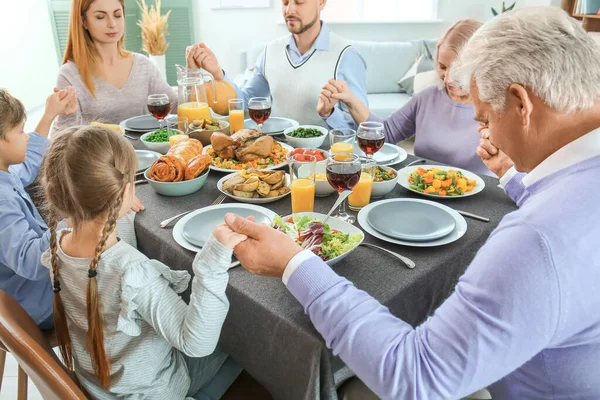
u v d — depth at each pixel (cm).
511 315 58
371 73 449
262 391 109
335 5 499
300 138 171
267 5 495
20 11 543
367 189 123
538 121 65
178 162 134
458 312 62
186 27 509
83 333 96
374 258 101
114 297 87
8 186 124
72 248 92
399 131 203
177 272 91
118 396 95
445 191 131
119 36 225
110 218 85
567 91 60
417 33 502
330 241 99
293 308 84
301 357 80
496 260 60
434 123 189
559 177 64
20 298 131
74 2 212
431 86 194
